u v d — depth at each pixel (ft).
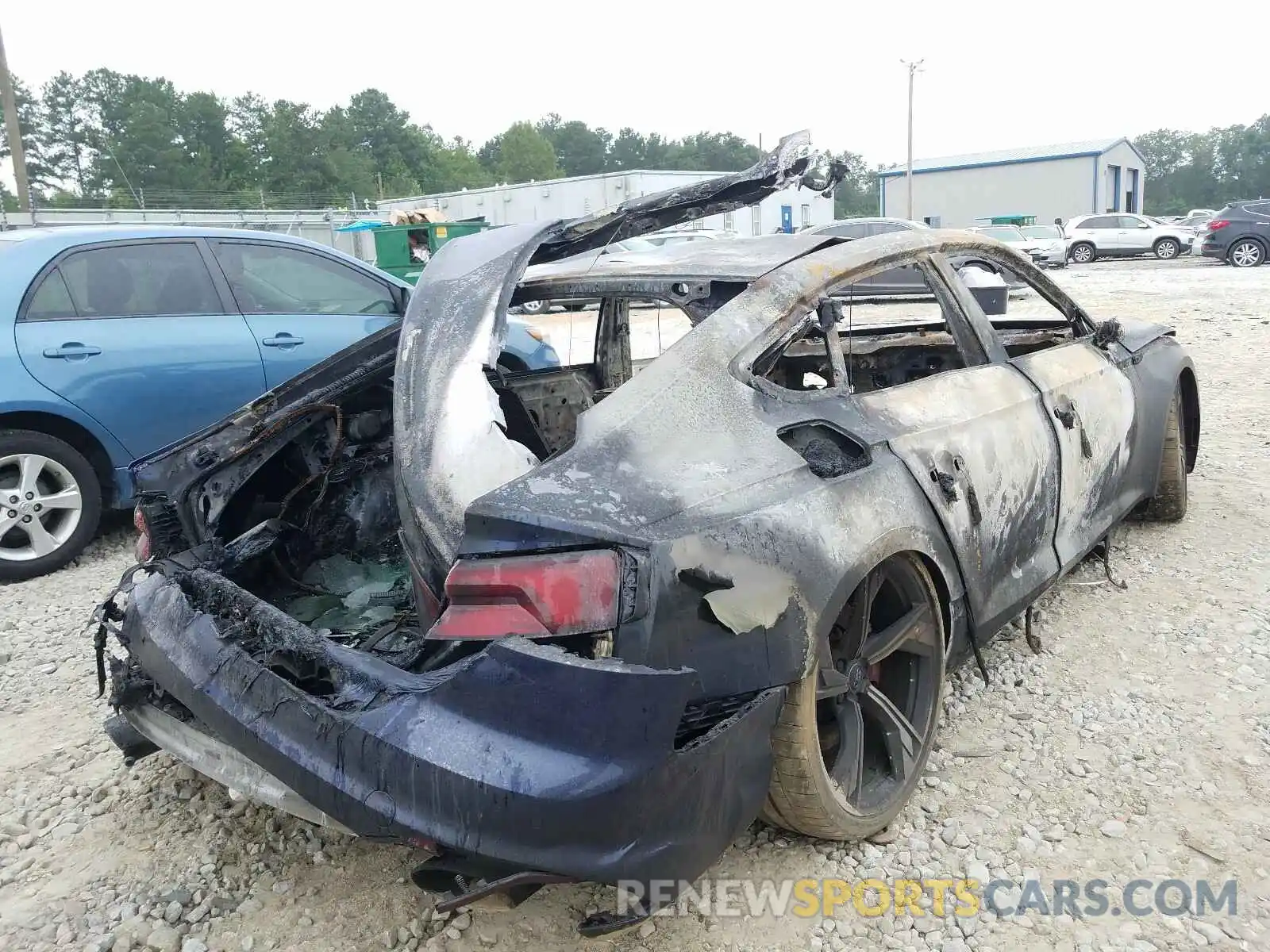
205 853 8.69
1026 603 10.48
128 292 16.58
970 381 10.09
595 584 6.33
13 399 15.15
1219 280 58.03
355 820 6.25
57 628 13.85
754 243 9.76
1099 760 9.40
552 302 9.89
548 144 355.97
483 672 6.13
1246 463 18.92
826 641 7.29
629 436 7.23
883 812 8.23
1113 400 12.70
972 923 7.43
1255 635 11.73
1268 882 7.70
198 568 8.90
